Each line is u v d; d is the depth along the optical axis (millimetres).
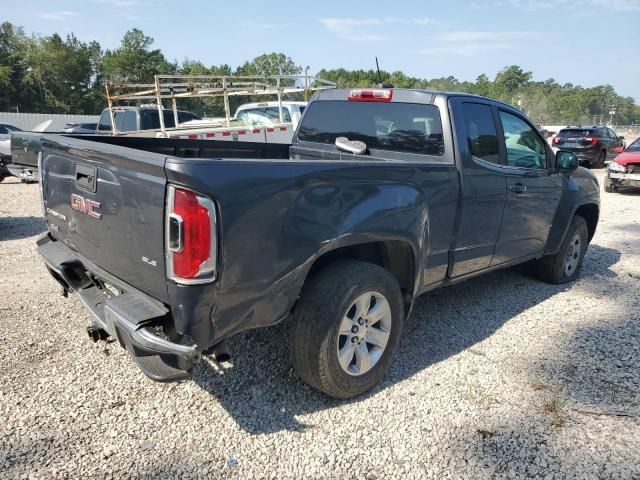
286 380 3219
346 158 3939
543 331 4082
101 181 2592
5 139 13828
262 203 2354
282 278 2502
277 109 11836
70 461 2449
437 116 3584
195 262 2193
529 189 4281
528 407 3004
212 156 4473
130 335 2248
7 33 73125
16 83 66938
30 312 4121
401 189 3059
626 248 6906
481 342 3859
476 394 3131
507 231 4168
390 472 2457
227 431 2719
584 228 5359
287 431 2736
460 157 3541
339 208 2699
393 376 3330
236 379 3211
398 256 3258
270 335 3785
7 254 5961
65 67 69938
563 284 5297
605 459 2568
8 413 2789
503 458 2566
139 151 2418
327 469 2465
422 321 4227
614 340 3924
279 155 4797
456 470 2480
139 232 2375
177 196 2162
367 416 2885
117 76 75125
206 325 2299
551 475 2455
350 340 2908
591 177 5383
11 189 11625
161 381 2354
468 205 3639
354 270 2855
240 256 2312
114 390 3051
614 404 3051
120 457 2494
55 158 3109
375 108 3973
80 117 39594
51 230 3393
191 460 2492
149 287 2406
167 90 11516
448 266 3680
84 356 3430
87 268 2928
